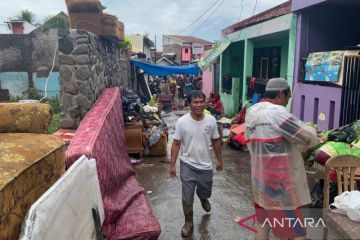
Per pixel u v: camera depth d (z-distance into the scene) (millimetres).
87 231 2949
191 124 4098
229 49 15078
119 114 6926
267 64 12711
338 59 6305
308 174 4305
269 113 3105
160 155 7996
